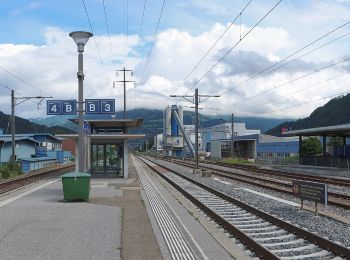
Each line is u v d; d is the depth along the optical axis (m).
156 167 55.69
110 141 34.66
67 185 17.67
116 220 12.95
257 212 14.64
